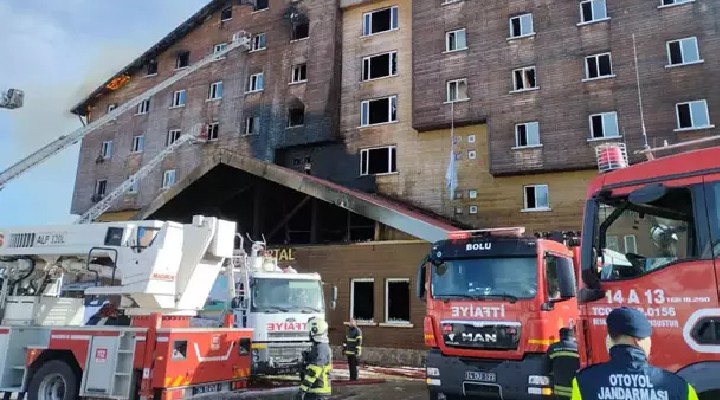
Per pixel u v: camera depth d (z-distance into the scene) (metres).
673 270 5.45
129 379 9.21
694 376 5.09
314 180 22.42
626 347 3.23
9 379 10.24
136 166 39.16
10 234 11.00
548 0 26.06
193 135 35.47
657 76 23.00
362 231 27.27
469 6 27.98
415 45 29.08
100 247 10.16
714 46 22.14
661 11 23.42
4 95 29.61
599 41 24.50
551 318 8.77
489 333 8.84
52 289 11.59
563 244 10.24
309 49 32.69
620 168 6.16
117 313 10.60
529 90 25.58
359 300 21.72
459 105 27.14
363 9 32.12
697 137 21.70
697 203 5.44
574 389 3.34
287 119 32.50
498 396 8.55
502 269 9.22
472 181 26.67
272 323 13.12
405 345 19.83
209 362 9.90
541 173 25.05
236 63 35.84
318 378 7.73
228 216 27.91
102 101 43.09
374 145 29.75
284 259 23.03
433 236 18.61
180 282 10.06
